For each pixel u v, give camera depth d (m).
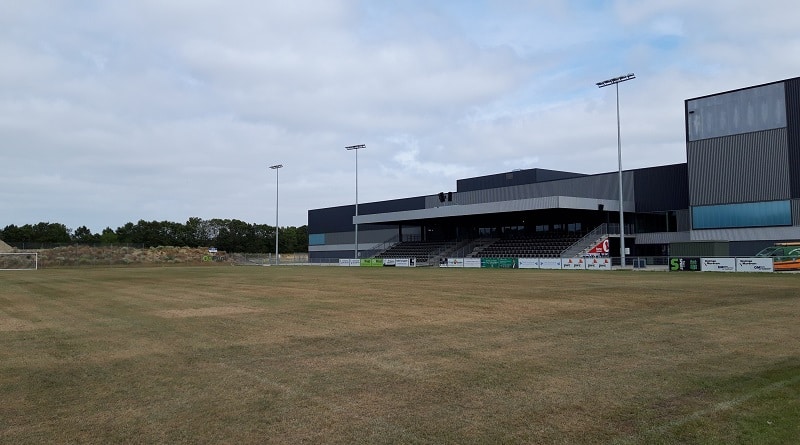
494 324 13.89
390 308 17.56
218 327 13.75
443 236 81.62
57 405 7.16
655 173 58.84
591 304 18.20
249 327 13.69
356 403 7.15
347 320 14.84
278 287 27.53
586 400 7.20
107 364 9.59
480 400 7.24
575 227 66.19
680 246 46.97
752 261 39.25
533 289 24.58
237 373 8.84
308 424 6.35
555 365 9.21
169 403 7.20
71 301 21.08
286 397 7.45
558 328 13.16
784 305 17.58
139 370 9.12
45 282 33.78
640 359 9.62
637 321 14.23
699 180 53.50
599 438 5.87
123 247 89.69
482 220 73.94
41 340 12.12
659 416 6.55
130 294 23.98
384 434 6.01
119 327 13.96
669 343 11.10
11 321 15.41
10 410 6.95
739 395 7.36
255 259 108.62
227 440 5.86
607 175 62.28
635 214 60.34
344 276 39.69
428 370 8.95
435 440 5.84
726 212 51.56
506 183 74.62
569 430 6.11
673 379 8.21
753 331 12.52
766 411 6.69
